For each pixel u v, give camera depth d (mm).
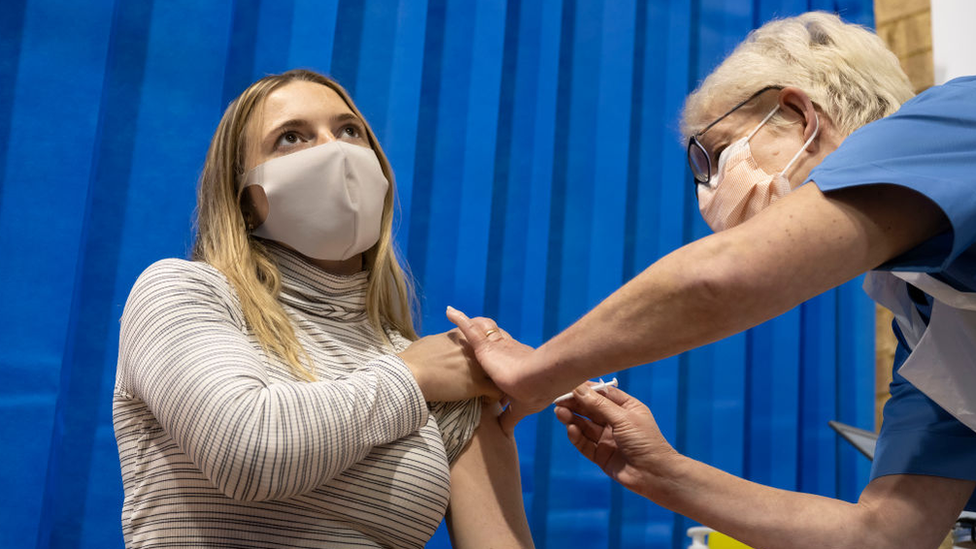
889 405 1283
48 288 1723
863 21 2898
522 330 2270
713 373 2564
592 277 2406
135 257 1848
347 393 994
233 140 1253
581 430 1279
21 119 1759
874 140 852
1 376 1666
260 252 1232
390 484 1057
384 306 1385
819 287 822
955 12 2885
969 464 1145
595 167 2459
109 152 1860
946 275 912
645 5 2650
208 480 992
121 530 1763
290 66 2025
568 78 2490
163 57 1921
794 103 1185
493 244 2303
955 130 843
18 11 1791
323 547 1008
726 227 1242
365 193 1217
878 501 1165
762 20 2842
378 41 2150
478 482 1193
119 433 1064
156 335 987
